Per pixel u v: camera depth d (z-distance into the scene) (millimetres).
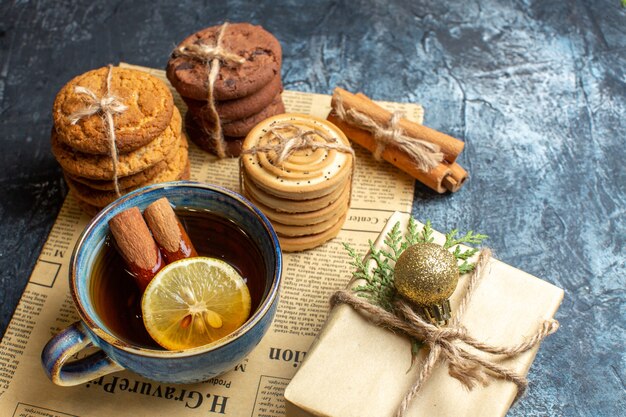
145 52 663
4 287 535
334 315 448
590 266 547
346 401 421
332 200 512
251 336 427
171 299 449
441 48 668
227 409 477
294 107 616
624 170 594
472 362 425
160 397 480
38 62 653
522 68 655
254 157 510
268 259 451
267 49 555
